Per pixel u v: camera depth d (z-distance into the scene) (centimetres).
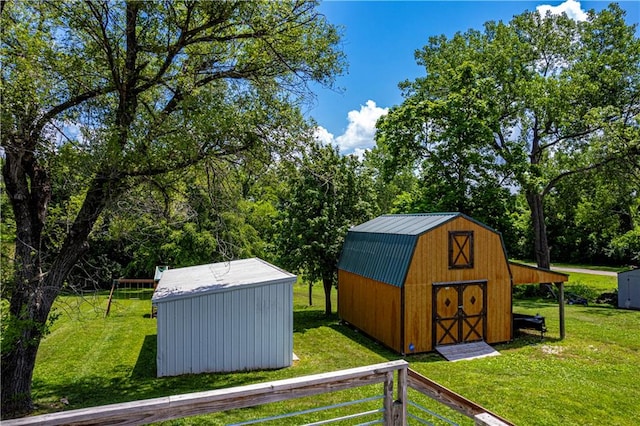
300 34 808
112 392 770
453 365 1012
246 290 953
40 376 877
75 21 671
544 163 2336
